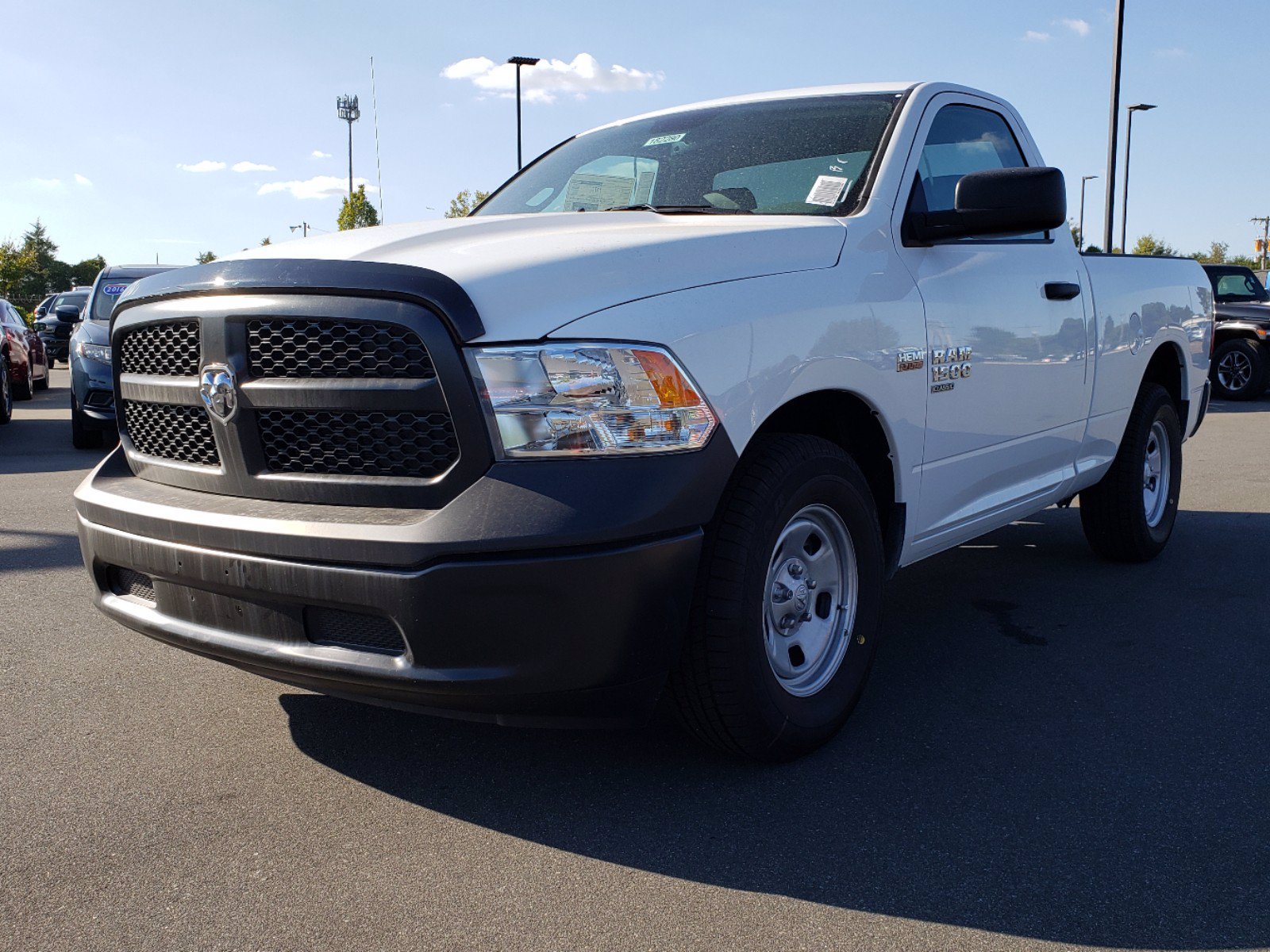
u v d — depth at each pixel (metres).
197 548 2.55
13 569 5.11
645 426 2.35
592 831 2.51
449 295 2.28
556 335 2.31
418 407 2.31
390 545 2.27
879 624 3.12
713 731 2.68
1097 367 4.34
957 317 3.37
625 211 3.34
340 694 2.55
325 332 2.40
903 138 3.47
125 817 2.57
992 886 2.26
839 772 2.82
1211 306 5.62
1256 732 3.08
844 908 2.17
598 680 2.34
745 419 2.54
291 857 2.38
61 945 2.04
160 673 3.61
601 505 2.27
